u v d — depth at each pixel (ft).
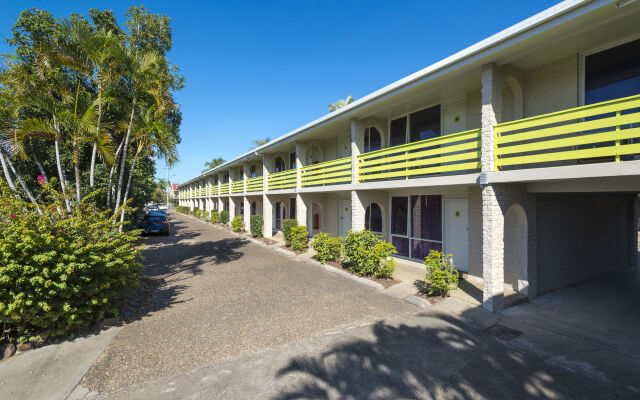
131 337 15.80
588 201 26.99
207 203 102.68
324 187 35.70
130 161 41.16
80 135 23.02
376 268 26.78
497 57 18.85
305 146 43.91
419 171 24.59
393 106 29.76
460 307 19.83
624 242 31.42
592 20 15.34
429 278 21.67
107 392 11.32
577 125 15.57
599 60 18.71
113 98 25.90
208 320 18.01
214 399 10.91
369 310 19.49
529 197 21.38
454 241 28.71
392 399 10.96
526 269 21.25
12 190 17.99
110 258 17.37
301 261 35.22
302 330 16.57
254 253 40.60
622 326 17.07
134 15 30.76
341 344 14.97
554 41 17.62
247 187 64.08
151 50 28.40
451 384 11.80
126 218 45.09
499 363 13.29
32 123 20.88
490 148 19.06
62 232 15.99
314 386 11.67
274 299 21.68
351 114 31.32
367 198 32.58
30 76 22.40
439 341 15.30
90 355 13.97
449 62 20.33
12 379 12.09
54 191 17.89
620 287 24.23
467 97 26.13
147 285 25.16
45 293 14.49
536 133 17.16
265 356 13.87
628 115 13.89
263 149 52.06
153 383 11.86
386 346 14.79
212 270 30.78
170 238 56.18
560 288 23.98
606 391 11.35
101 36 22.95
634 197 32.30
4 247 13.24
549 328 16.81
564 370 12.75
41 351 14.33
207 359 13.61
